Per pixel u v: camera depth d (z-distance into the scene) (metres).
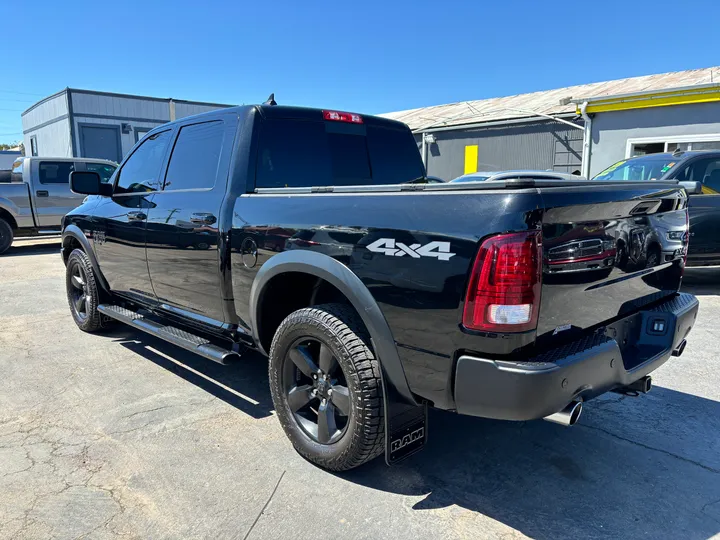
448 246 2.12
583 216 2.21
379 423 2.48
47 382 3.98
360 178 3.88
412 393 2.36
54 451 2.96
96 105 26.22
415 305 2.24
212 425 3.29
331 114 3.78
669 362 4.36
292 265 2.76
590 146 13.38
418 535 2.28
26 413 3.44
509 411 2.04
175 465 2.83
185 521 2.37
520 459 2.90
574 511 2.45
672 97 11.70
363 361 2.49
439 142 18.52
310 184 3.58
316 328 2.64
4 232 11.28
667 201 2.80
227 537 2.27
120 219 4.29
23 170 11.64
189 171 3.73
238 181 3.29
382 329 2.37
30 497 2.53
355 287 2.46
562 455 2.94
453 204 2.15
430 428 3.26
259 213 3.02
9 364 4.36
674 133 11.94
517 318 2.01
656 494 2.58
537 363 2.03
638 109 12.41
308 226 2.71
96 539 2.25
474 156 17.53
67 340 5.04
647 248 2.69
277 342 2.90
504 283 1.99
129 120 27.30
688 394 3.74
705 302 6.36
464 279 2.07
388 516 2.41
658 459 2.89
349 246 2.50
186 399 3.68
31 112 31.56
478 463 2.86
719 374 4.09
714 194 6.66
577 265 2.22
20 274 8.81
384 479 2.71
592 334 2.39
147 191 4.12
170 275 3.79
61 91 25.92
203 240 3.38
